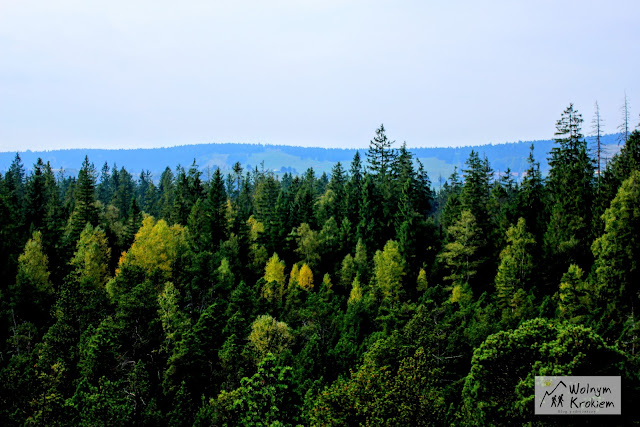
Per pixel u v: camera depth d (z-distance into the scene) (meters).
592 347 18.36
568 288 40.94
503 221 67.06
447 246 65.25
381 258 65.25
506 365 20.02
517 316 42.69
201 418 29.94
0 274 62.94
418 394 19.39
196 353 38.69
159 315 44.97
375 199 93.00
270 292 60.69
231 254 76.00
